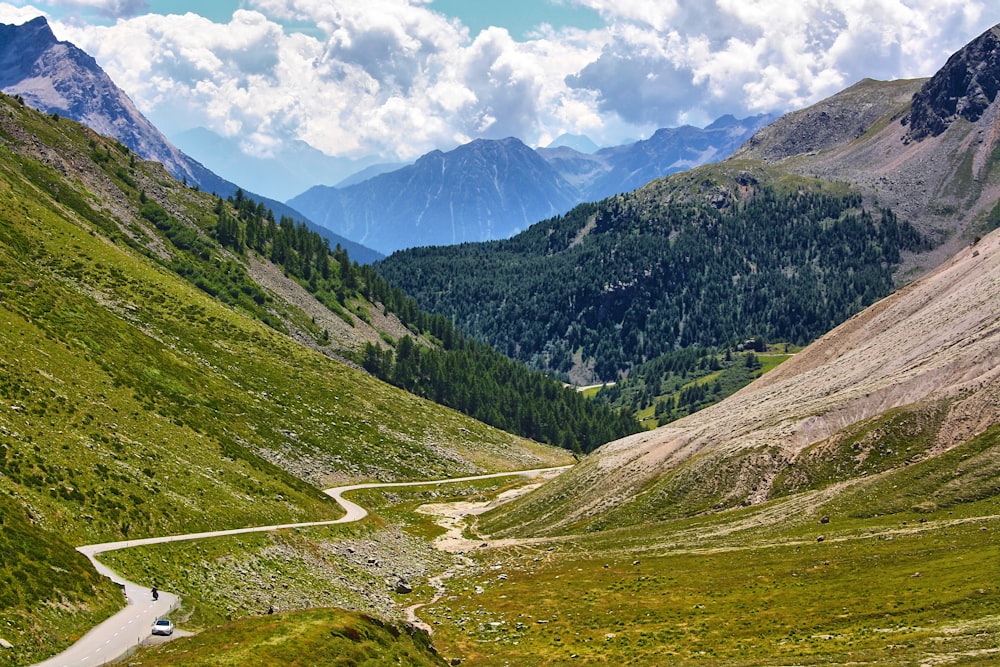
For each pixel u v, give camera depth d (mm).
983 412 108938
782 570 86625
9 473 75312
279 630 58531
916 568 77000
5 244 158000
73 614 55719
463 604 93125
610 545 114375
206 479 103625
